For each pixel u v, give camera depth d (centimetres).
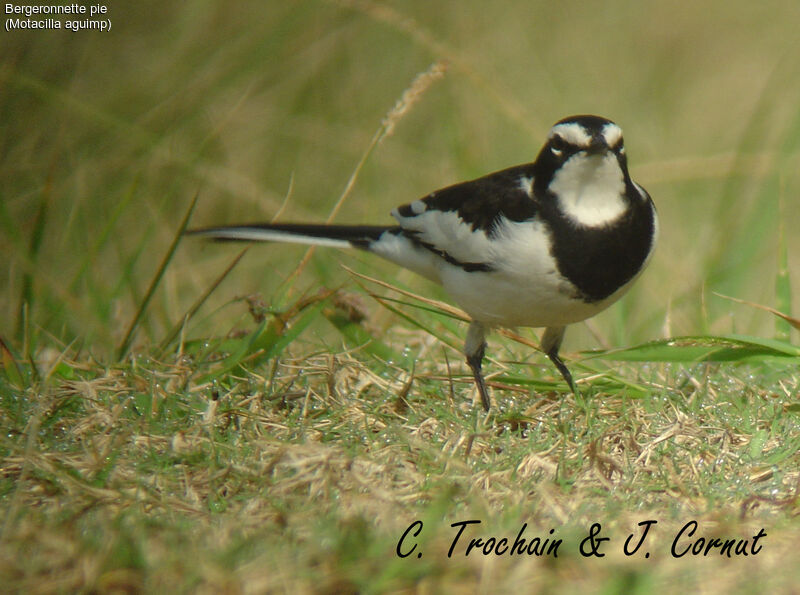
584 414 887
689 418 862
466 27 1811
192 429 823
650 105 1958
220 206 1565
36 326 1107
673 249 1600
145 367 985
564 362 1047
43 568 613
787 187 1686
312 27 1691
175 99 1555
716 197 1756
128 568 603
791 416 866
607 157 866
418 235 991
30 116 1505
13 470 762
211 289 1129
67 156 1505
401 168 1666
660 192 1800
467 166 1617
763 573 618
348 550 615
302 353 1079
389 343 1146
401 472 754
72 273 1412
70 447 803
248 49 1623
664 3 2184
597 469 775
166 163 1496
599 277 895
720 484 757
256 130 1642
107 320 1188
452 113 1686
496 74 1802
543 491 706
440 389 970
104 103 1555
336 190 1658
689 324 1300
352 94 1725
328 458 745
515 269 898
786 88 1984
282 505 706
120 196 1515
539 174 909
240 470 743
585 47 2020
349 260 1470
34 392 905
